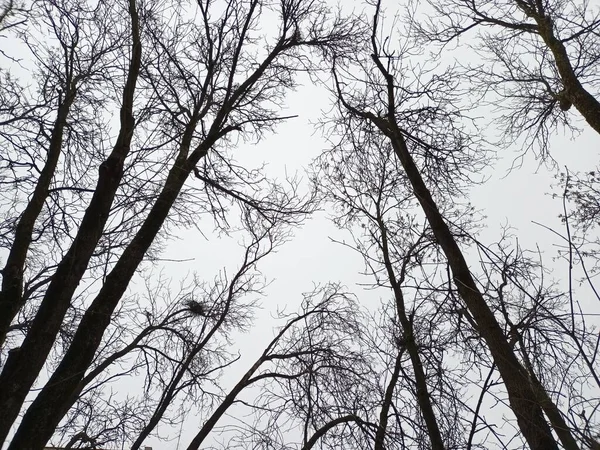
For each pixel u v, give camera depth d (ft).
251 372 24.45
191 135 22.13
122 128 19.72
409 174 22.08
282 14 26.84
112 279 18.25
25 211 19.79
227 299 27.37
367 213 25.89
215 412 22.77
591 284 9.76
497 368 15.17
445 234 20.15
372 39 24.31
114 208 19.15
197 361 27.71
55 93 23.35
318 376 24.70
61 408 15.94
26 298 20.58
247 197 26.07
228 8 24.68
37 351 16.24
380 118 23.88
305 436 21.63
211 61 23.80
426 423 18.33
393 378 21.20
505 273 12.51
